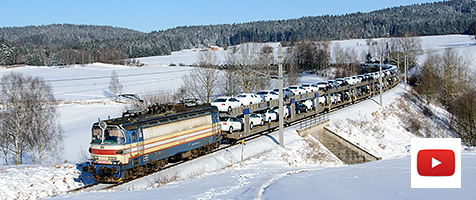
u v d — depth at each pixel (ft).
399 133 170.91
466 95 179.63
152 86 290.35
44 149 114.01
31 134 107.86
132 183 66.85
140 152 68.80
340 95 180.14
